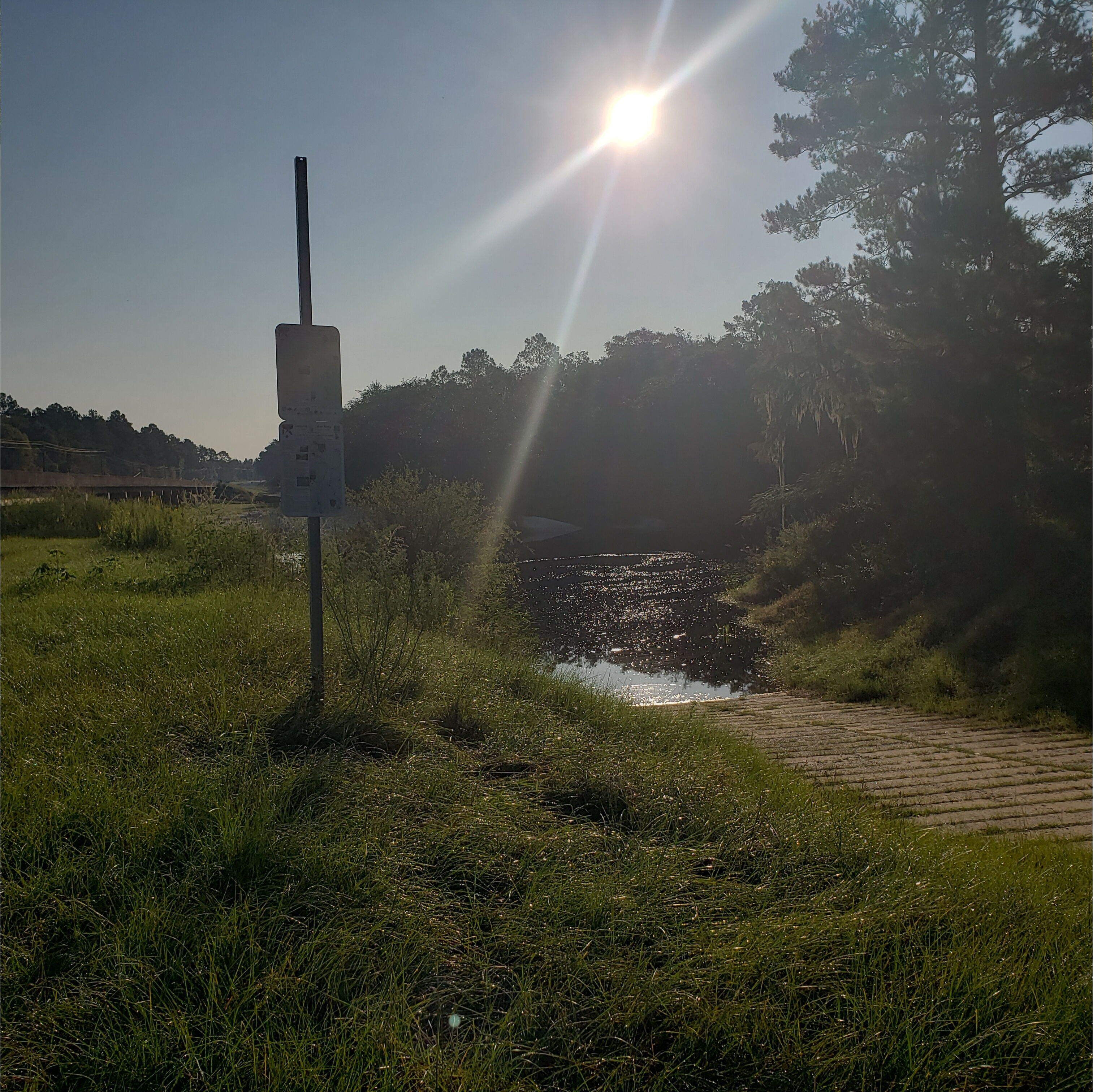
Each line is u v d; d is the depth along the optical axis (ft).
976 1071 7.43
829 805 14.79
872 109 54.65
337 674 18.37
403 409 226.58
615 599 73.26
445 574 45.14
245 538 40.98
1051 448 47.29
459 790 12.30
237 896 9.07
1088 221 52.75
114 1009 7.34
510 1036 7.31
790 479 102.89
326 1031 7.29
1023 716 31.37
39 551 54.75
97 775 11.68
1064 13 49.44
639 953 8.61
